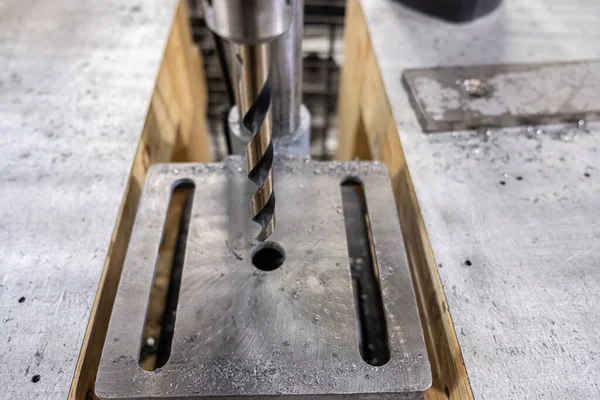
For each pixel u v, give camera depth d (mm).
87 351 482
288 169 597
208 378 427
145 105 697
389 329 460
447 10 832
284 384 423
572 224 548
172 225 624
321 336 454
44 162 621
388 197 571
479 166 612
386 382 425
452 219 554
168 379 428
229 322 464
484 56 770
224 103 1753
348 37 1059
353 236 599
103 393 420
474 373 435
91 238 544
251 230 537
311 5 1576
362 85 914
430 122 644
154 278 542
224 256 516
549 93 687
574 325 465
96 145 643
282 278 498
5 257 525
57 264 521
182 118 942
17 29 828
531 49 785
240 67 436
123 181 603
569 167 609
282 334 456
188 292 487
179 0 924
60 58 771
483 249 525
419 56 771
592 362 440
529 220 552
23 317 478
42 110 687
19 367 444
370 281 566
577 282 497
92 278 510
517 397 421
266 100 446
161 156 776
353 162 609
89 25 840
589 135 649
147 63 764
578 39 808
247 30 385
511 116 651
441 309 503
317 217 550
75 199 582
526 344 453
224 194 571
